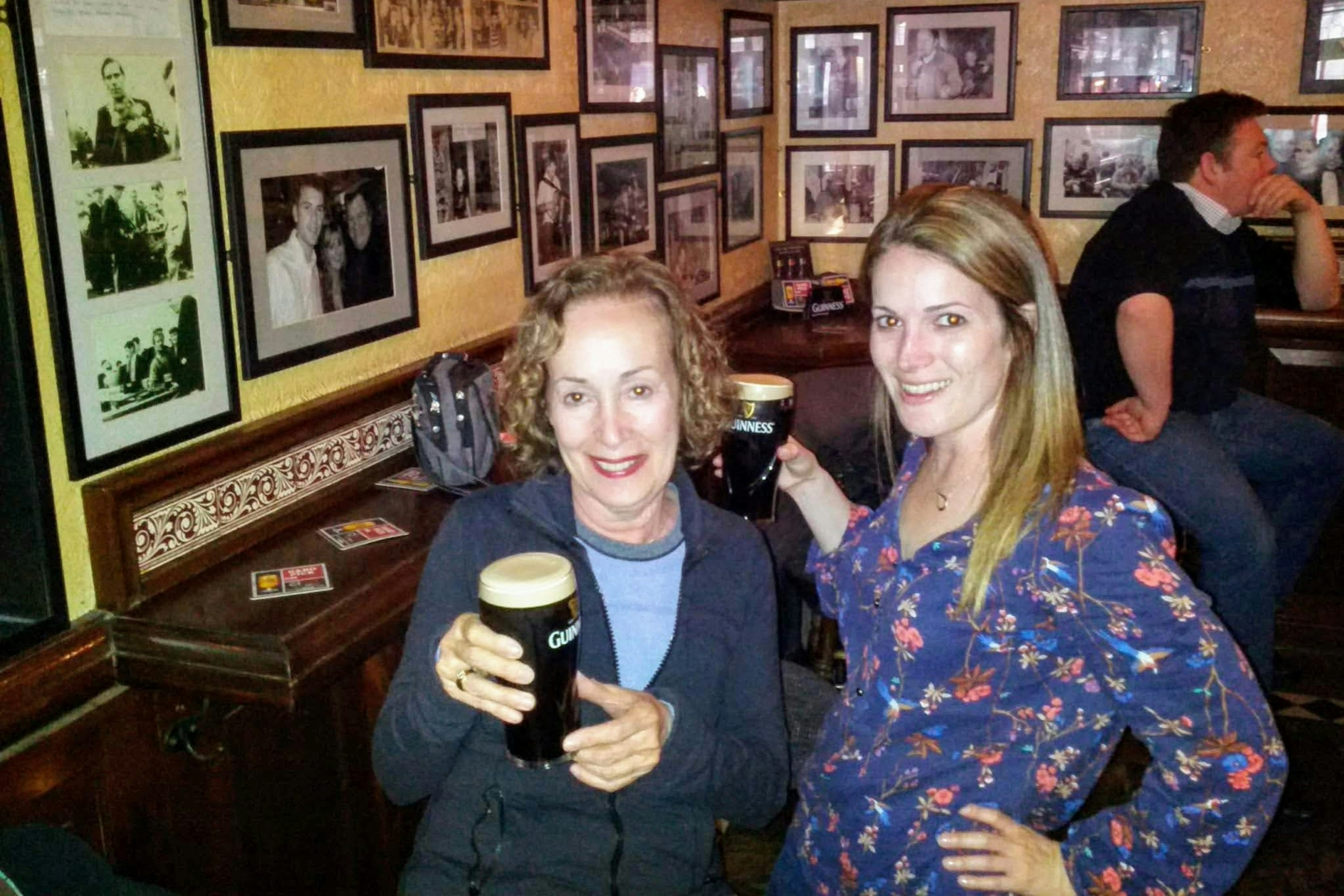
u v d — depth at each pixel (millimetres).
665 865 1331
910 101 4184
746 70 4027
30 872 1081
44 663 1578
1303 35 3709
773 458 1492
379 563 1863
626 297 1283
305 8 1970
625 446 1271
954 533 1180
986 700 1168
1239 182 2867
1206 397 2979
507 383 1366
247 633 1602
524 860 1301
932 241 1135
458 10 2396
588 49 2963
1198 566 2986
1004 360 1169
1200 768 1044
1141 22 3855
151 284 1718
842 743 1279
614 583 1371
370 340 2230
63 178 1548
